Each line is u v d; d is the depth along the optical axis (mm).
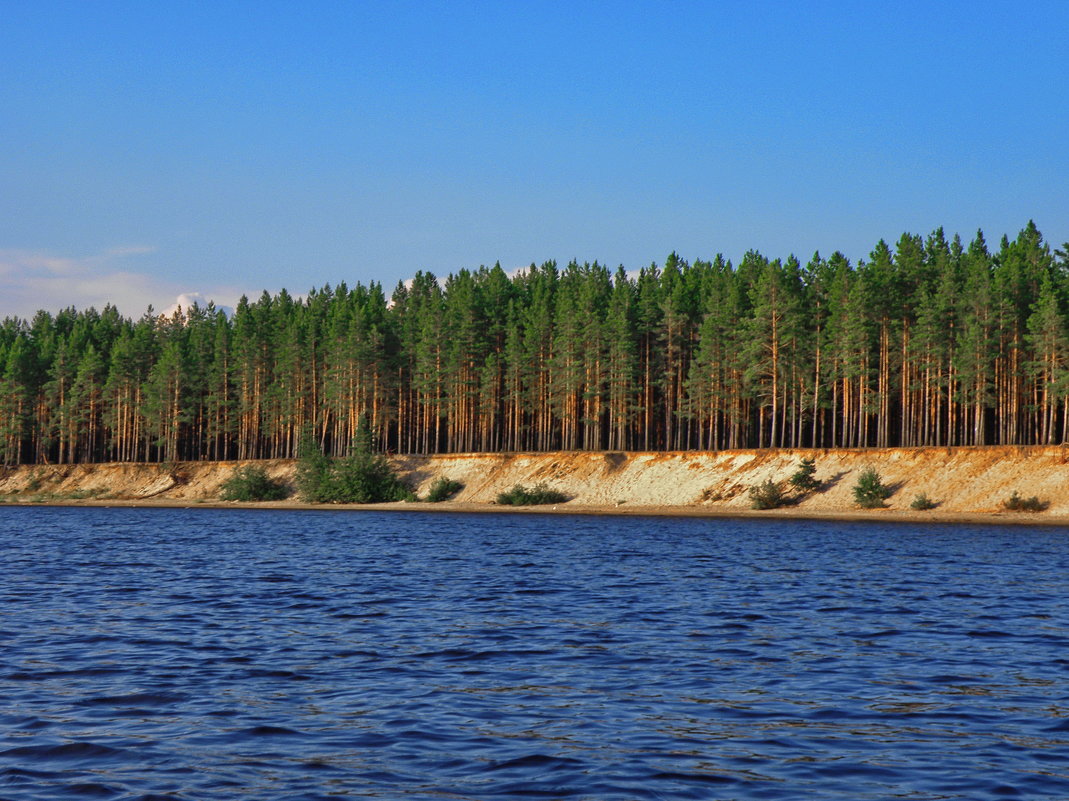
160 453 193250
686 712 20422
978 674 24375
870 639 29625
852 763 16859
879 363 134500
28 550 64875
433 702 21219
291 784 15664
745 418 142375
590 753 17391
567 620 33375
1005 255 158125
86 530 90750
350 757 17141
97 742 17969
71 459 186125
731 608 36688
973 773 16344
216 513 130750
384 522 105812
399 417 170625
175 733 18641
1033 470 106625
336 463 151875
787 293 131375
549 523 102500
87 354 193375
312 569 51938
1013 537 79875
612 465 134875
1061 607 37531
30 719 19578
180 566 53312
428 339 161625
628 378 144000
